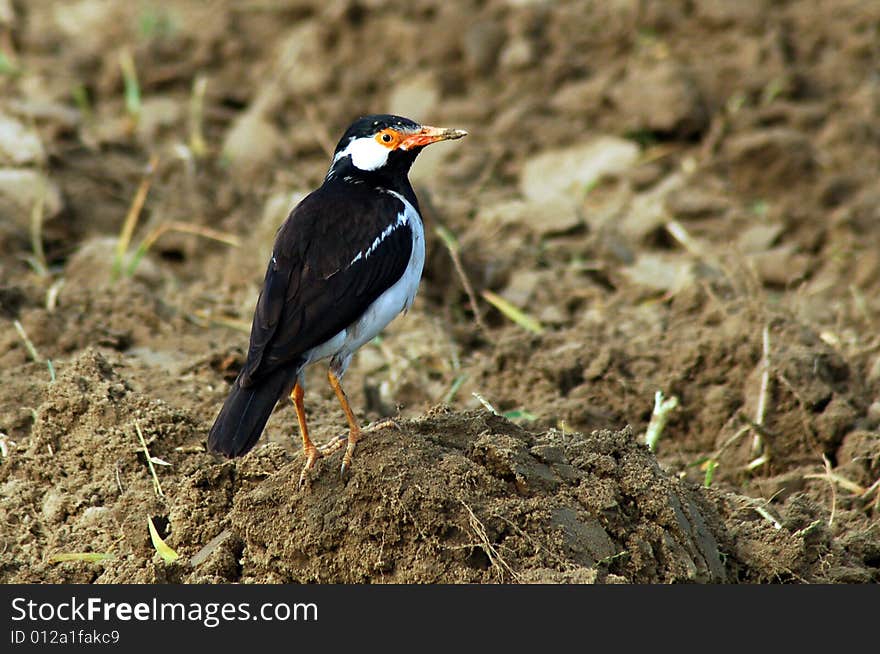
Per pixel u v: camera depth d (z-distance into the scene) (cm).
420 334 1388
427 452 888
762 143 1777
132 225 1525
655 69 1923
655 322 1417
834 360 1255
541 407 1226
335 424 1134
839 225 1686
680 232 1661
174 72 2041
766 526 968
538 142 1878
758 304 1269
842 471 1136
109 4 2255
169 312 1402
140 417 1055
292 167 1817
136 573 910
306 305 932
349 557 867
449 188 1775
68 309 1359
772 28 2048
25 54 2080
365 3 2119
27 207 1579
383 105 1980
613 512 879
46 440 1054
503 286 1516
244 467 952
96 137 1817
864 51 2023
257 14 2211
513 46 2042
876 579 965
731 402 1216
